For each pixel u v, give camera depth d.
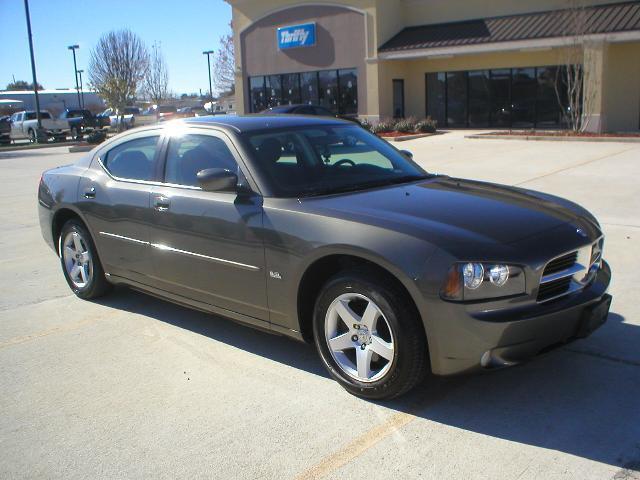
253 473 3.11
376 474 3.04
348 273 3.66
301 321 4.04
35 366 4.50
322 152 4.71
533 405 3.61
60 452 3.39
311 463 3.16
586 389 3.77
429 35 26.72
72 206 5.71
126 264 5.29
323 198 4.09
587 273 3.75
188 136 4.88
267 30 31.08
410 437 3.34
